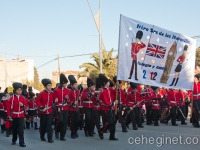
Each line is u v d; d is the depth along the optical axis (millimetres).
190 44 11312
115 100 10688
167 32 10805
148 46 10430
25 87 16266
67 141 11070
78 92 12195
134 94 14328
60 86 11586
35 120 15789
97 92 11945
